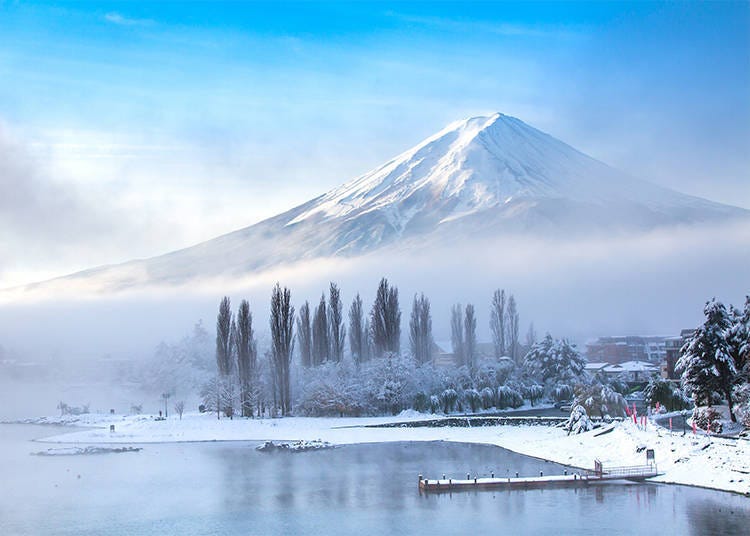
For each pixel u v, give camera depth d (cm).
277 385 16162
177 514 7406
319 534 6675
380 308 17512
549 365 18050
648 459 8750
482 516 7112
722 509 7031
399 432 12850
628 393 18475
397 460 10219
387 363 15750
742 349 9675
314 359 18100
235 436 12681
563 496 7788
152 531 6844
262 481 8900
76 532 6825
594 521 6788
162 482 8888
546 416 14425
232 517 7262
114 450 11319
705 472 8144
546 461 9862
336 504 7706
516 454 10544
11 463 10238
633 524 6644
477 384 16562
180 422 13825
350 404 14800
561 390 16912
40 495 8238
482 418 13562
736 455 8131
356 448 11431
